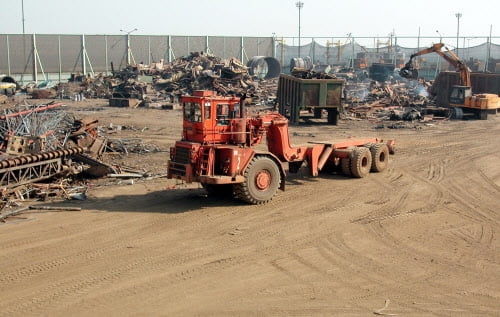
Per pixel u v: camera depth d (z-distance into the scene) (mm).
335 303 9625
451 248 12477
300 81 33781
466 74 41688
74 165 18891
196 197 16688
